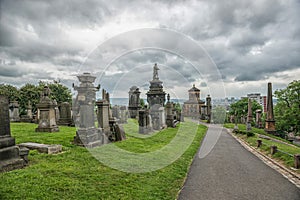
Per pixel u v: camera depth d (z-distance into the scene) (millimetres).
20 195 5027
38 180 5930
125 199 5559
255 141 17438
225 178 7996
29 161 7684
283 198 6262
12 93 41625
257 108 46062
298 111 29750
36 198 5016
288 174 8609
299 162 9250
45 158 8133
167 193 6316
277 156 11414
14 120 22469
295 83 30391
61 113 18812
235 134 24125
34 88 43781
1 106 6789
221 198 6184
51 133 13516
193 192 6586
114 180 6676
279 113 32750
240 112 48125
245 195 6434
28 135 12555
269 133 26672
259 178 8055
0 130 6746
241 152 13523
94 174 6918
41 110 14391
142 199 5676
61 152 9148
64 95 45500
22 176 6066
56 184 5832
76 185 5949
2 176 5996
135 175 7336
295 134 32312
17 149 7105
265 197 6312
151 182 6934
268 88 28094
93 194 5605
